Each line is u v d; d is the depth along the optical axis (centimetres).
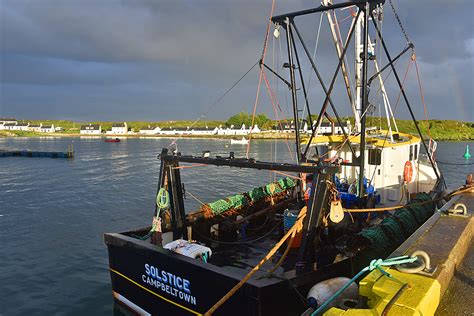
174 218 776
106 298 965
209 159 705
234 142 10494
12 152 5684
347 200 876
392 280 333
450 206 714
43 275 1110
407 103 1047
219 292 556
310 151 1227
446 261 407
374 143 1027
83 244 1400
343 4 739
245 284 517
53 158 5394
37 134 17725
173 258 612
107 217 1847
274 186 1047
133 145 9375
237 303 533
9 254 1290
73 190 2652
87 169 4000
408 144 1135
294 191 1088
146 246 663
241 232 920
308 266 588
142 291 688
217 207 890
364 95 732
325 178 599
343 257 634
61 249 1342
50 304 935
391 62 873
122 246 707
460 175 2977
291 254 770
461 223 571
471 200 814
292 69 891
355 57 1073
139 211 1981
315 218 600
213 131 17338
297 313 550
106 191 2605
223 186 2772
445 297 370
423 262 368
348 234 816
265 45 853
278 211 1003
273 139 11694
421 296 306
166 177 774
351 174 1077
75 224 1706
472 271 435
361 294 338
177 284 616
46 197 2373
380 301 304
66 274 1118
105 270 1149
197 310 592
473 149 6309
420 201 923
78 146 8850
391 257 421
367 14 710
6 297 971
